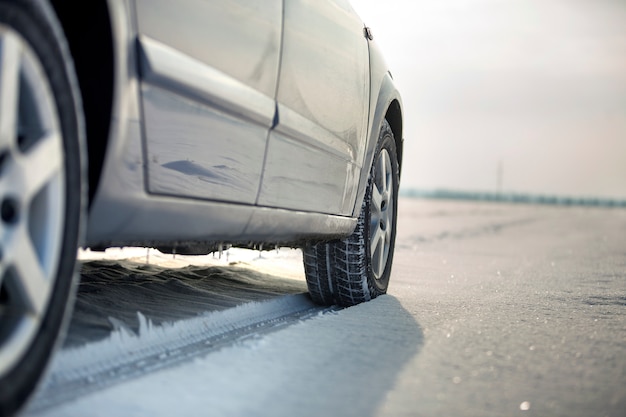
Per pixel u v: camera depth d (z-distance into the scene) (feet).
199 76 7.30
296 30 9.83
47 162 5.49
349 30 12.19
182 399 6.45
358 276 13.17
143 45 6.50
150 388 6.71
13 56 5.16
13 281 5.29
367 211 13.26
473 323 11.00
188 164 7.39
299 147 9.97
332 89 11.10
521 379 7.81
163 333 9.36
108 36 6.15
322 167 10.88
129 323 9.34
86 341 8.15
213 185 7.90
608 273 21.81
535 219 88.28
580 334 10.42
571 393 7.39
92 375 7.40
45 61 5.51
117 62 6.20
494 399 7.06
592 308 13.35
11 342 5.17
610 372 8.30
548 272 21.76
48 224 5.58
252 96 8.44
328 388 7.09
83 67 6.28
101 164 6.28
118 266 14.28
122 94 6.31
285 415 6.23
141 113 6.61
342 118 11.56
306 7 10.31
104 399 6.28
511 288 16.66
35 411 5.88
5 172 5.15
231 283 14.42
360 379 7.47
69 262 5.83
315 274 13.34
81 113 6.00
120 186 6.52
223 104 7.80
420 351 8.86
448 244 35.27
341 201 11.93
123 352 8.34
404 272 19.92
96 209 6.42
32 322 5.38
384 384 7.34
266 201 9.25
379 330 10.05
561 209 178.50
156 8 6.79
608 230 64.69
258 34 8.68
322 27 10.88
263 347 8.57
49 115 5.55
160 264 15.84
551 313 12.44
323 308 13.70
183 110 7.19
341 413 6.37
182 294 12.13
